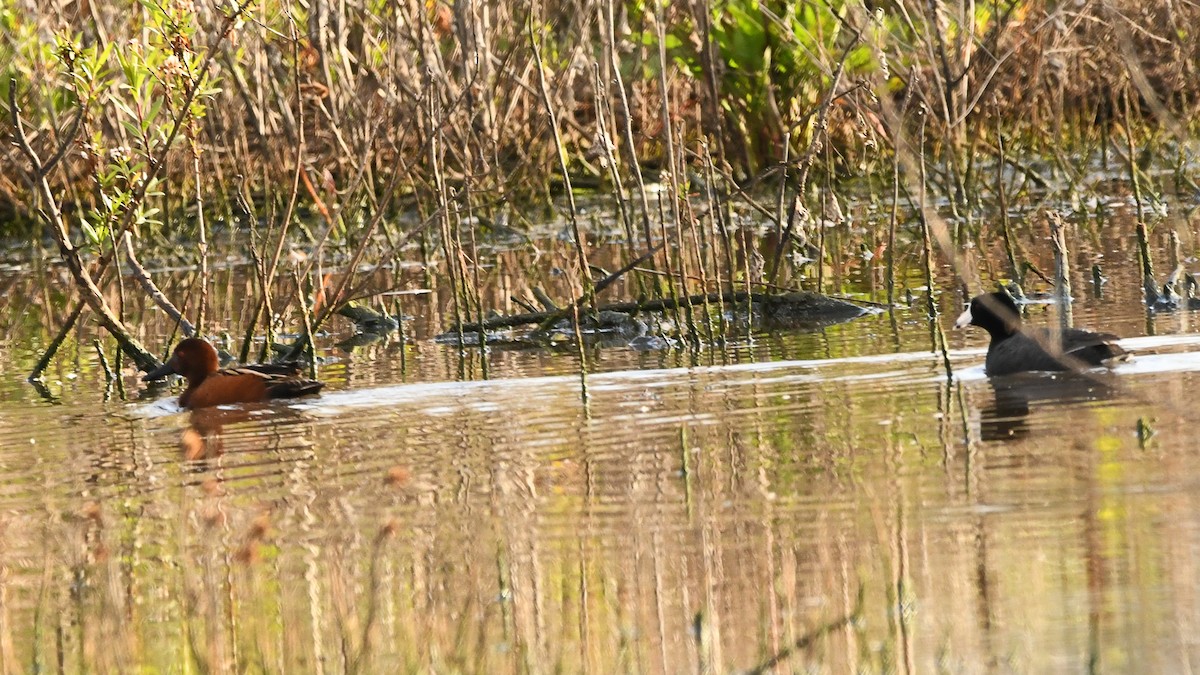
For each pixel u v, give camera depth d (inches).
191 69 1539.1
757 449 1093.8
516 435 1186.0
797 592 807.7
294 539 943.7
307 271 1654.8
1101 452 1000.9
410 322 1873.8
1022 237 2196.1
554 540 911.7
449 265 1681.8
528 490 1021.8
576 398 1325.0
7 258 2635.3
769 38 2502.5
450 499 1010.7
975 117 2502.5
